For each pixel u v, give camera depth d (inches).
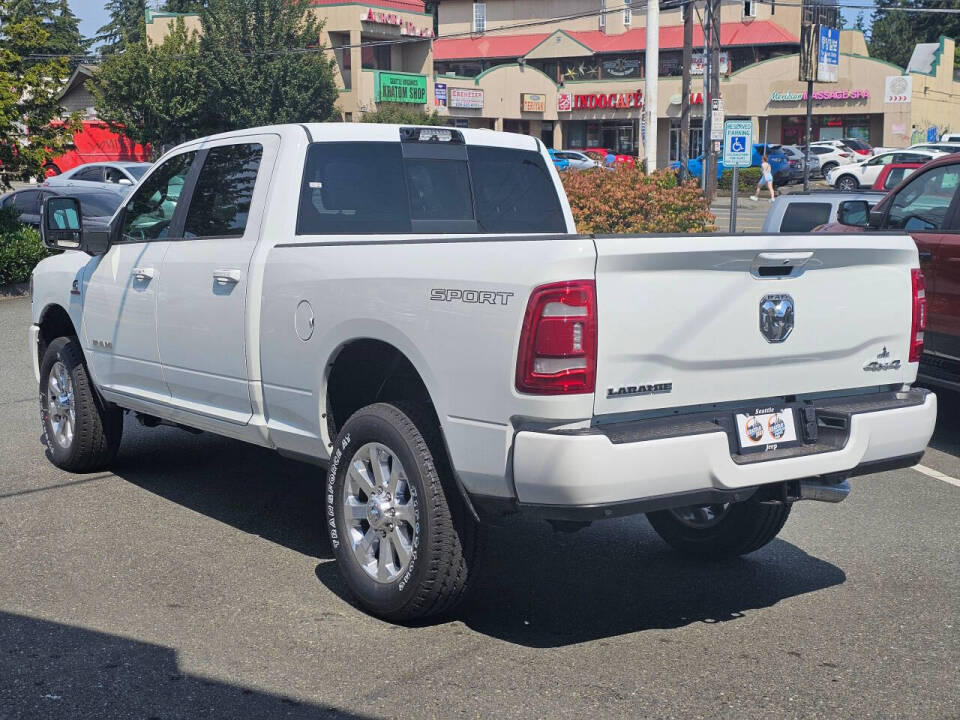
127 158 2101.4
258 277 219.8
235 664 173.6
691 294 170.7
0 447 321.1
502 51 2610.7
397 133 243.1
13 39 802.8
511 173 259.8
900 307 197.8
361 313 192.9
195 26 2117.4
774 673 172.2
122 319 263.3
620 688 165.9
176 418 253.9
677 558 231.3
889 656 179.3
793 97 2298.2
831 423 189.2
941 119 2488.9
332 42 2145.7
